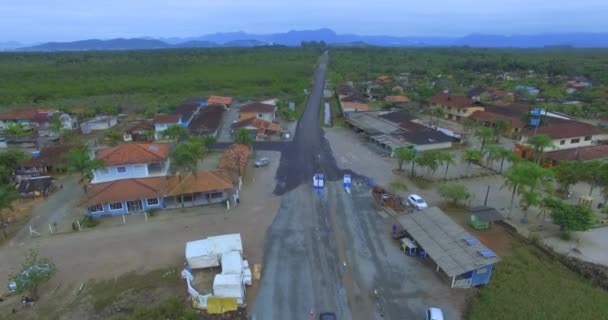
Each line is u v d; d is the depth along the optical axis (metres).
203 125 84.06
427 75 177.62
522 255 37.69
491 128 77.62
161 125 82.81
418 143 71.88
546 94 122.06
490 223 43.81
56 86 139.62
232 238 37.75
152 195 47.38
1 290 33.47
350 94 123.44
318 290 33.25
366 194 52.97
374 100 125.69
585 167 50.50
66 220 46.19
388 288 33.47
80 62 198.12
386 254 38.59
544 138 62.47
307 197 52.00
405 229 39.44
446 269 32.44
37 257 38.25
